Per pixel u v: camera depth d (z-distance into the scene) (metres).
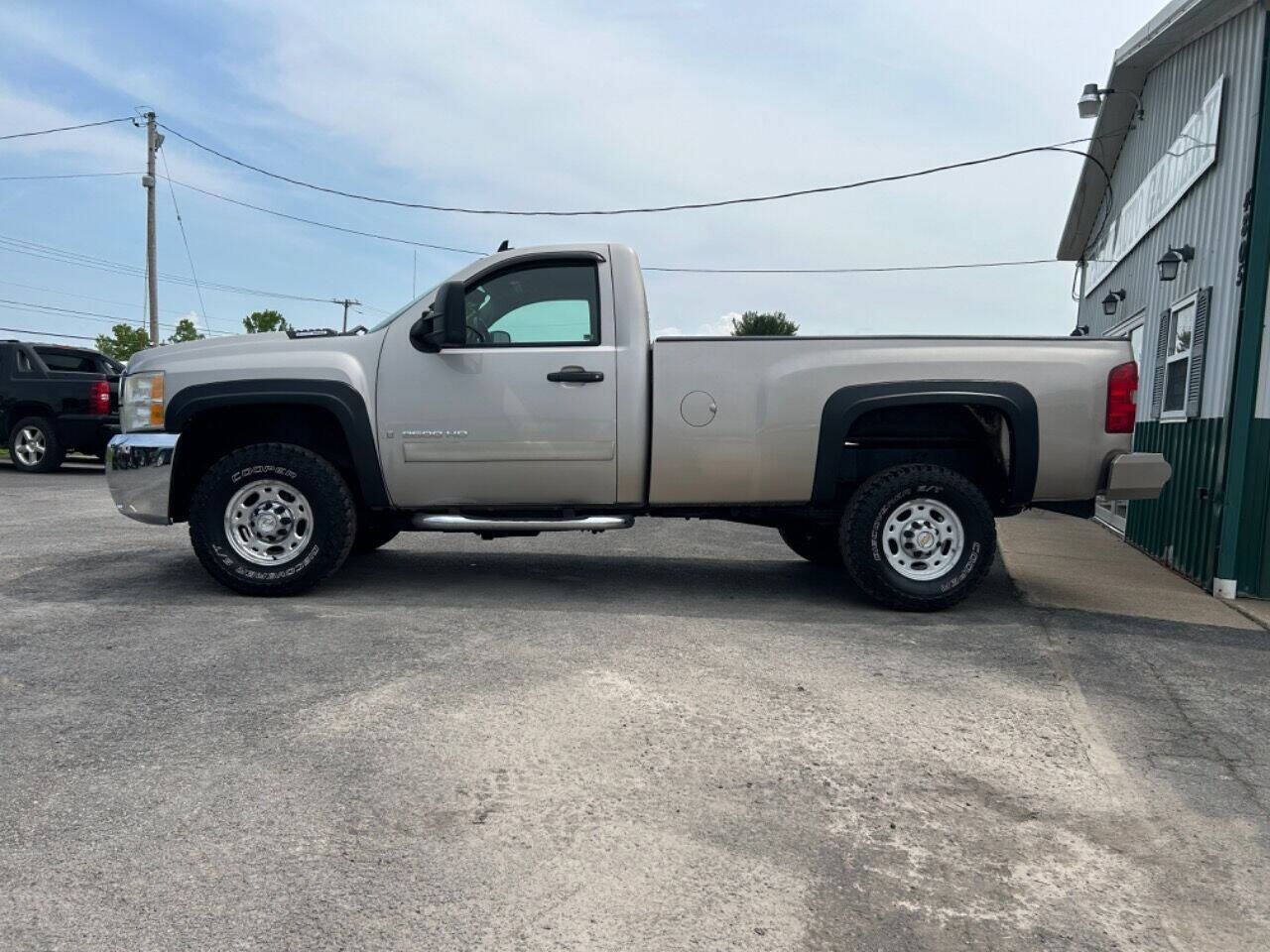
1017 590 6.45
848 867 2.64
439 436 5.55
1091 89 11.23
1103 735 3.68
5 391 14.28
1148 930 2.39
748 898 2.47
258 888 2.46
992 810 3.01
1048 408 5.53
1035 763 3.38
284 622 5.00
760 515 5.93
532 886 2.49
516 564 6.93
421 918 2.34
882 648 4.77
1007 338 5.60
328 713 3.64
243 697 3.81
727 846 2.73
